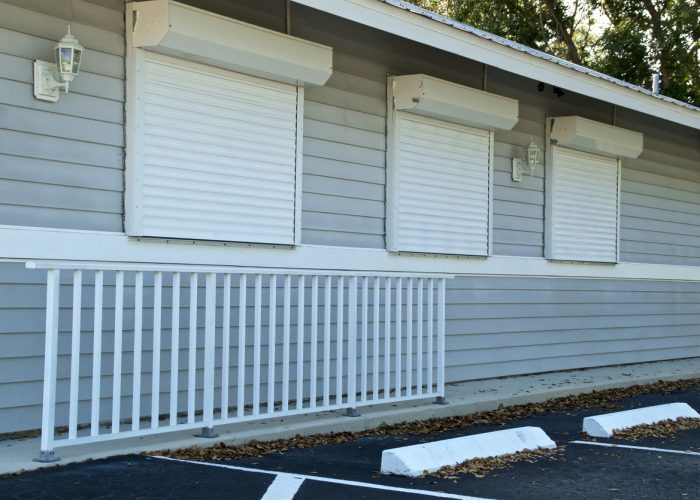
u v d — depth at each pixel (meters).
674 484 5.83
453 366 9.78
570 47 25.30
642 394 10.50
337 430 7.10
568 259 11.17
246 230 7.48
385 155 8.88
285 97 7.77
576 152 11.32
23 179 6.04
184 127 6.98
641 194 12.62
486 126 9.78
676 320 13.42
